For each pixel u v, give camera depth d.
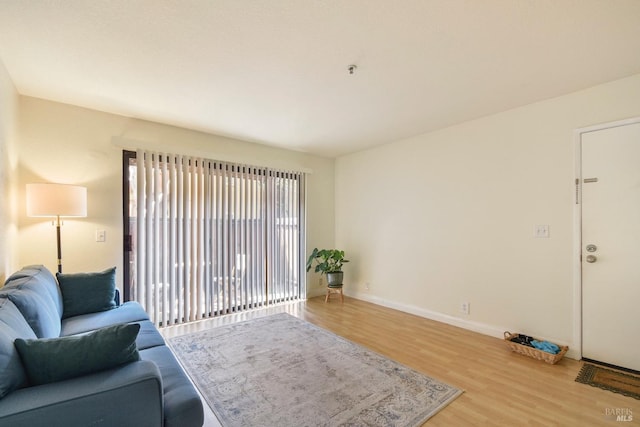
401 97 2.71
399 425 1.68
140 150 3.21
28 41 1.88
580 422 1.72
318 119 3.27
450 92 2.61
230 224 3.86
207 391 2.01
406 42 1.88
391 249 4.16
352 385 2.10
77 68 2.22
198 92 2.62
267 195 4.26
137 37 1.84
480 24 1.71
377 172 4.38
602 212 2.46
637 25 1.70
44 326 1.60
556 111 2.70
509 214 2.99
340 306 4.18
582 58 2.07
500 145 3.06
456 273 3.41
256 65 2.17
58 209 2.46
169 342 2.85
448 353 2.64
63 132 2.87
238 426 1.68
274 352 2.62
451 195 3.47
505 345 2.82
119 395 1.06
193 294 3.52
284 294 4.40
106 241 3.06
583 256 2.54
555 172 2.70
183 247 3.47
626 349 2.33
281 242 4.40
